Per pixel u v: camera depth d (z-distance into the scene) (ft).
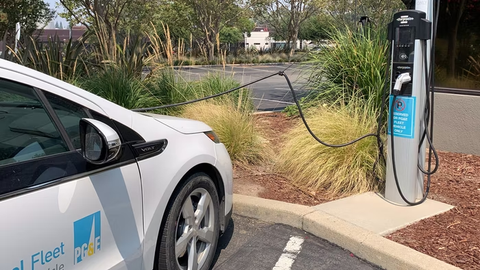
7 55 28.48
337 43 24.16
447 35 21.18
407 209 14.32
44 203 6.73
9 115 7.06
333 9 91.25
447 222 13.33
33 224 6.51
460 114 20.45
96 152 7.48
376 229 12.79
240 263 11.84
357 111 18.90
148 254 8.93
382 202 14.94
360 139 15.78
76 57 29.19
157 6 90.99
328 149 16.87
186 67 31.40
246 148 20.02
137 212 8.61
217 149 11.66
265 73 82.43
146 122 9.52
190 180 10.14
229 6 114.52
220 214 11.78
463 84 20.88
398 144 14.34
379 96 20.16
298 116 27.84
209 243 11.12
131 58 28.35
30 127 7.20
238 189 16.74
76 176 7.38
